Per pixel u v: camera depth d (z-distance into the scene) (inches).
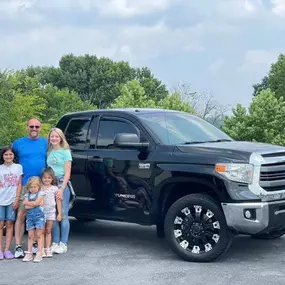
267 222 263.0
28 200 284.0
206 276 247.4
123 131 310.0
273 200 268.1
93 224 394.6
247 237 341.7
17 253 291.1
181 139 301.9
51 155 303.4
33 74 2657.5
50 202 291.3
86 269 264.2
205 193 281.3
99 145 316.5
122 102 1149.7
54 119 1462.8
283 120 1037.8
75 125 333.7
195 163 275.3
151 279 243.9
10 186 291.7
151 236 349.1
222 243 268.8
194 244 276.2
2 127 884.6
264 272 254.4
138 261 279.4
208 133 322.7
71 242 331.0
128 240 336.5
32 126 305.1
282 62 2204.7
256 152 269.6
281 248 309.7
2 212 290.7
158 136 297.3
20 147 305.6
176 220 279.7
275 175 272.4
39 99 1154.0
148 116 312.5
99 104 2608.3
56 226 299.6
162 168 284.8
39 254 284.0
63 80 2645.2
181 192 293.7
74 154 322.3
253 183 263.6
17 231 293.6
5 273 259.1
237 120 1052.5
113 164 304.5
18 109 936.9
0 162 302.2
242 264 270.5
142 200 294.2
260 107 1040.2
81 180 318.3
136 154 297.3
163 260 281.1
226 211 265.0
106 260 282.7
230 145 288.8
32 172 302.8
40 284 239.0
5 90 966.4
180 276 248.1
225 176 265.1
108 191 307.1
